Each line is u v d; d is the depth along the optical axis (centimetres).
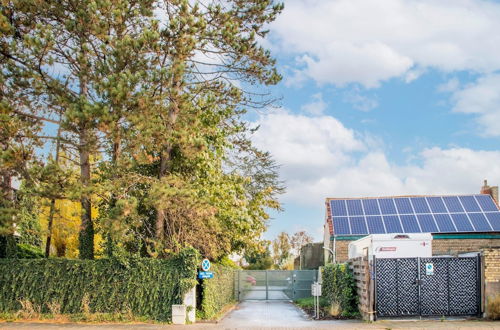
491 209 3272
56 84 1956
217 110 2436
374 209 3409
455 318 1802
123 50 1830
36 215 2980
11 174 2000
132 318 1953
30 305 1997
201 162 2322
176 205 2030
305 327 1695
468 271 1828
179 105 2008
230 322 1975
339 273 2173
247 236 2798
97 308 1986
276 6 2347
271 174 3609
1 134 1908
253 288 3691
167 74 1870
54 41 1845
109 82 1783
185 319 1925
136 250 2317
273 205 3219
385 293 1830
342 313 2011
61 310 2002
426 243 2148
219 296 2464
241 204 2442
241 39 2220
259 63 2323
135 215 1952
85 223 2216
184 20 1906
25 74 1922
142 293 1972
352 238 3147
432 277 1831
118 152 2150
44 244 3131
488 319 1767
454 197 3447
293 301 3522
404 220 3234
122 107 1842
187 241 2258
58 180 1931
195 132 2061
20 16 2016
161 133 1962
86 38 2009
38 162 1970
